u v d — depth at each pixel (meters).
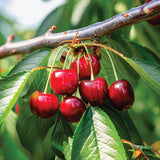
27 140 0.32
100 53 0.32
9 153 0.49
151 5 0.30
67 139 0.30
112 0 0.44
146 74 0.26
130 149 0.28
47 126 0.33
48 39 0.36
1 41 0.49
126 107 0.29
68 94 0.28
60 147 0.31
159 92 0.27
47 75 0.31
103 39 0.38
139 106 0.70
